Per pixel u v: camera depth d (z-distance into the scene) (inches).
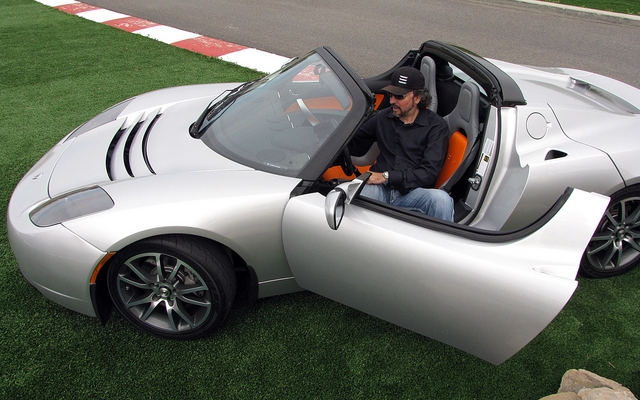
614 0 498.9
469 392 86.3
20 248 85.3
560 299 69.7
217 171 89.8
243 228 83.1
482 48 302.8
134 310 91.7
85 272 82.0
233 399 82.0
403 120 108.6
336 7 414.3
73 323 95.3
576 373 86.1
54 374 84.6
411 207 103.0
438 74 129.4
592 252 110.3
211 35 312.0
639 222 110.2
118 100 205.8
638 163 101.0
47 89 218.2
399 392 85.4
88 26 334.0
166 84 223.9
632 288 113.3
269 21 354.3
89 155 99.9
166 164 93.4
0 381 82.4
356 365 90.0
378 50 288.8
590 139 103.3
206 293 87.4
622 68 274.2
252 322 98.0
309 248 84.3
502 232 77.3
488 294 73.2
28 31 319.9
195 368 87.4
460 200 105.0
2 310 97.3
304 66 109.3
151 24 338.3
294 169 89.0
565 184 96.4
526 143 99.4
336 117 92.6
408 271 77.4
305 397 83.0
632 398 79.1
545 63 276.8
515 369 91.4
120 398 81.0
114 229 79.9
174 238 82.2
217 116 108.1
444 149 106.3
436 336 83.0
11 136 170.9
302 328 97.3
